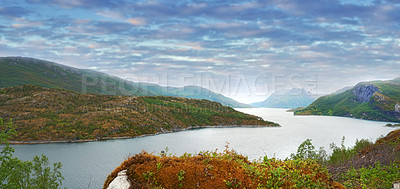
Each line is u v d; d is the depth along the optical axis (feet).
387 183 32.78
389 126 629.51
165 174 21.71
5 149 61.77
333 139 390.63
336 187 24.80
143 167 22.62
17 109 504.84
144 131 484.74
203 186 20.86
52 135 409.28
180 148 330.13
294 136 446.60
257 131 544.62
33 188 65.36
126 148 339.16
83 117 504.02
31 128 426.10
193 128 610.65
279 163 26.18
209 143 375.86
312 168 25.86
